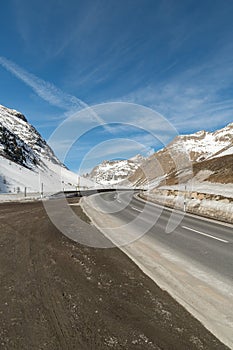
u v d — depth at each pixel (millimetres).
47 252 7066
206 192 21609
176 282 5230
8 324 3434
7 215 14828
